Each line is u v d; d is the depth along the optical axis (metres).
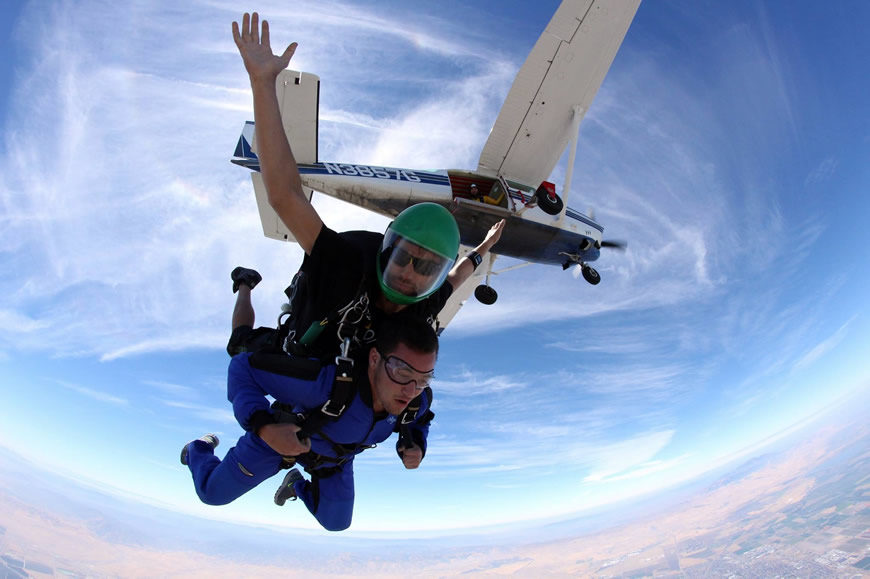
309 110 12.03
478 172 13.49
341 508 2.87
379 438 2.59
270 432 2.03
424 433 2.76
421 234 2.02
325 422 2.26
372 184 12.35
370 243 2.41
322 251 2.18
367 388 2.27
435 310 2.78
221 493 2.56
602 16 11.52
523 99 12.62
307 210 2.17
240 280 3.12
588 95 12.78
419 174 12.85
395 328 2.19
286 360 2.20
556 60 12.06
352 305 2.19
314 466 2.61
